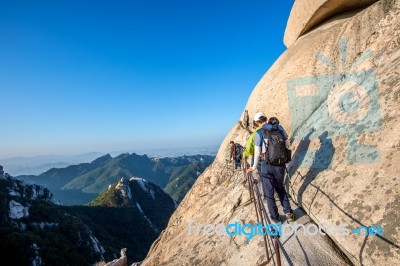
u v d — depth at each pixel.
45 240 103.44
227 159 13.34
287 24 13.62
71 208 167.75
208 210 9.06
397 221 3.52
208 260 5.73
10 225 105.69
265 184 5.18
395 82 5.22
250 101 13.20
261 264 4.70
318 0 10.95
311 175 5.79
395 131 4.44
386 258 3.42
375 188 4.10
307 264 4.22
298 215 5.37
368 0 10.59
